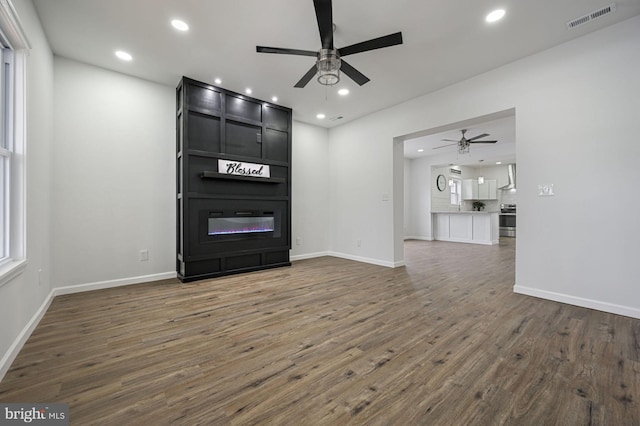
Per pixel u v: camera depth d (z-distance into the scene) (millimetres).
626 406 1316
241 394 1417
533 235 2961
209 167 3734
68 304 2717
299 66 3252
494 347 1892
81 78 3133
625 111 2424
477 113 3391
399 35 2168
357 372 1607
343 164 5359
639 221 2367
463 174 10164
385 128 4586
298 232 5191
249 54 2994
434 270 4273
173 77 3514
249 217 4141
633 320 2330
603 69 2525
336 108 4570
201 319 2371
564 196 2754
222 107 3832
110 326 2223
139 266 3506
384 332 2127
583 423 1216
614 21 2432
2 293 1576
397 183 4582
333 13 2332
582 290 2658
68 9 2285
